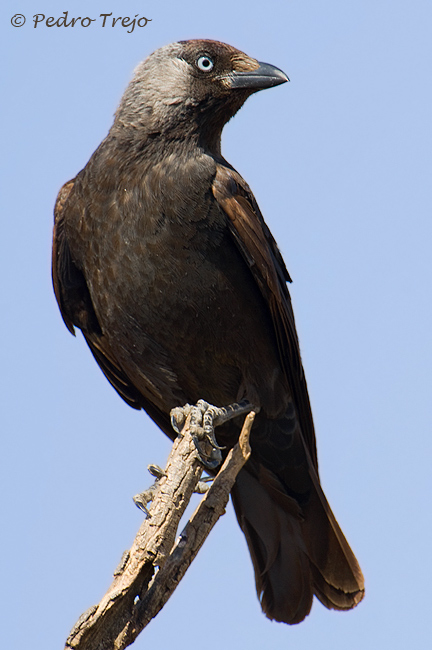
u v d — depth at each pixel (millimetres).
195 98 10961
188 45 11211
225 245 10414
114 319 10781
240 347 10773
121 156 10578
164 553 7770
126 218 10258
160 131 10688
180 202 10195
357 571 11117
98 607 7359
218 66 11141
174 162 10461
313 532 11344
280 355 11023
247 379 10922
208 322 10555
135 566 7609
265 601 11258
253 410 10891
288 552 11367
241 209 10391
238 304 10586
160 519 7934
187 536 8250
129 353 11039
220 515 8500
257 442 11328
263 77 11141
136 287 10383
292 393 11328
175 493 8148
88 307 11438
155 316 10523
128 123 10828
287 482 11492
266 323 10891
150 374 11148
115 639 7457
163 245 10203
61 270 11234
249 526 11516
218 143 11344
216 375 11016
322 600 11125
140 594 7723
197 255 10289
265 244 10609
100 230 10398
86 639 7305
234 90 11125
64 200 11141
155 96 10852
